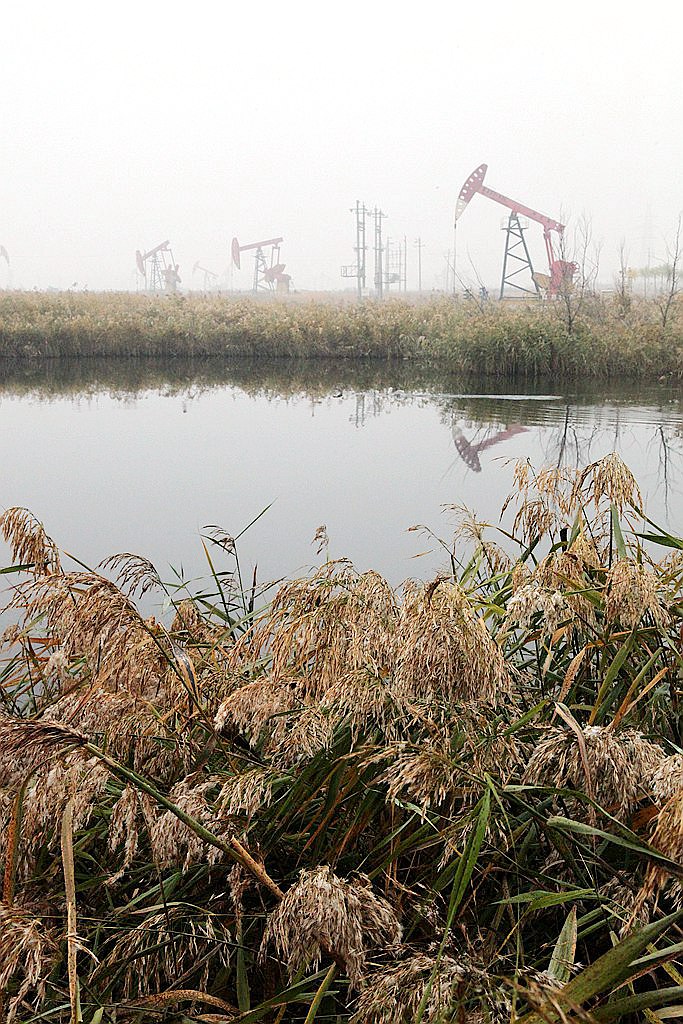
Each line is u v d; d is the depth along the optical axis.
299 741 1.85
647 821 1.73
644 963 1.57
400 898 1.90
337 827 2.05
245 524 7.56
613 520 2.59
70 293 36.22
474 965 1.57
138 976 1.84
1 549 6.13
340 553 6.52
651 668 2.39
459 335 21.25
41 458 10.70
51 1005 1.75
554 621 2.12
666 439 11.20
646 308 26.20
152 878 2.00
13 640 2.43
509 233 38.44
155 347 26.00
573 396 16.38
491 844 1.95
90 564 6.34
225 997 1.94
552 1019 1.33
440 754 1.72
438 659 1.70
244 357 25.83
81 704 1.96
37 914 1.83
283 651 2.00
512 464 9.96
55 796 1.56
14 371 21.86
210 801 2.03
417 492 8.73
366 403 15.63
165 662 2.00
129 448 11.38
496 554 3.00
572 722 1.59
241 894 1.77
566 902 1.95
